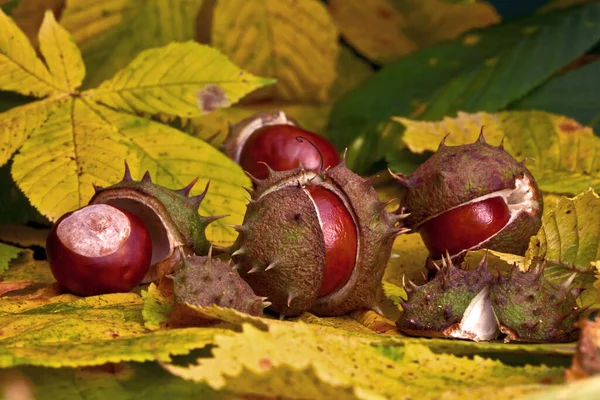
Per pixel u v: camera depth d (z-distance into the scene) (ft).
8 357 2.07
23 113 2.49
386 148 2.72
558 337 2.16
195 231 2.35
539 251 2.30
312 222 2.21
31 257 2.45
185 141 2.48
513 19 2.88
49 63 2.52
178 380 2.12
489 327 2.19
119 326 2.19
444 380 2.08
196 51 2.53
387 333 2.23
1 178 2.55
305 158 2.48
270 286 2.22
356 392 1.99
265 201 2.22
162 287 2.27
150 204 2.33
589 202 2.27
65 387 2.10
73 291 2.31
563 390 1.99
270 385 2.03
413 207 2.34
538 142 2.62
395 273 2.40
